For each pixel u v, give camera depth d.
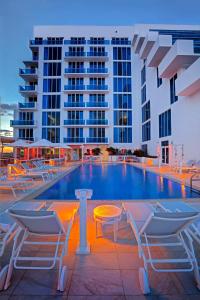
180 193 7.33
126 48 29.06
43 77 28.61
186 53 13.08
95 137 28.48
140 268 2.19
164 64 15.64
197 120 12.66
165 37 16.31
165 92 17.98
